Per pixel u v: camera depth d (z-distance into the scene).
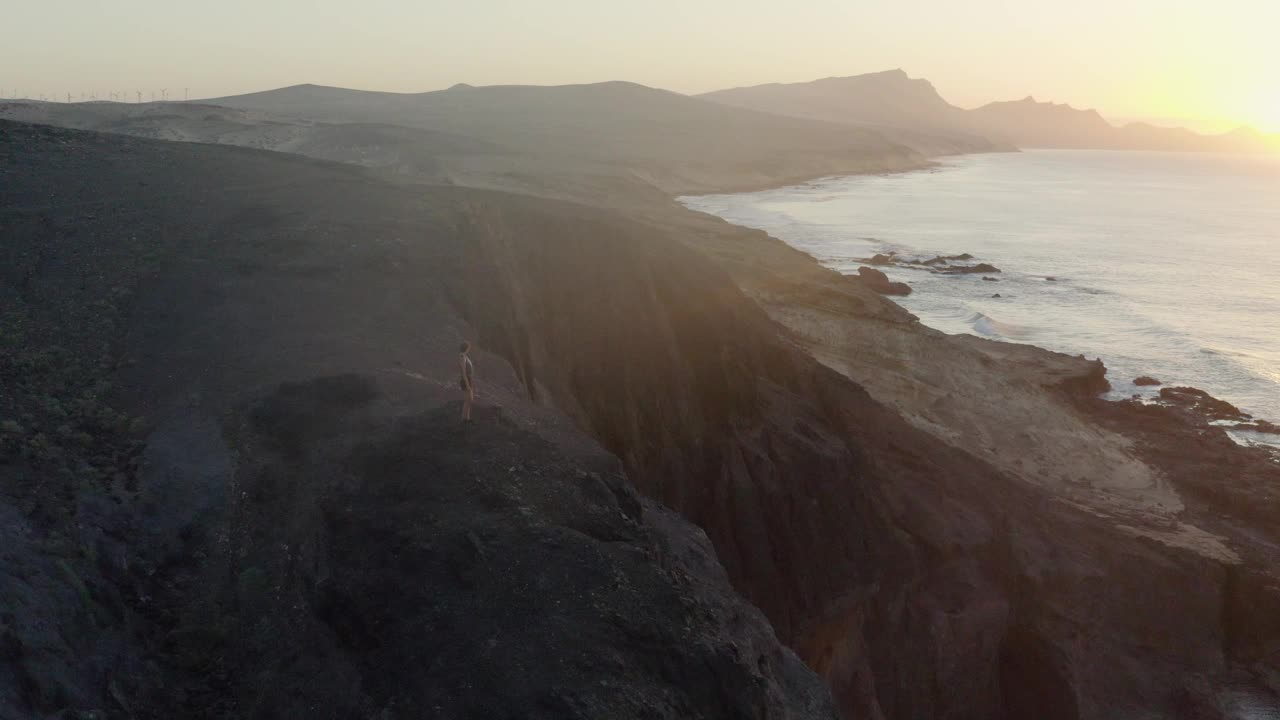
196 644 12.64
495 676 10.89
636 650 11.59
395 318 22.88
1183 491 37.34
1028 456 38.75
